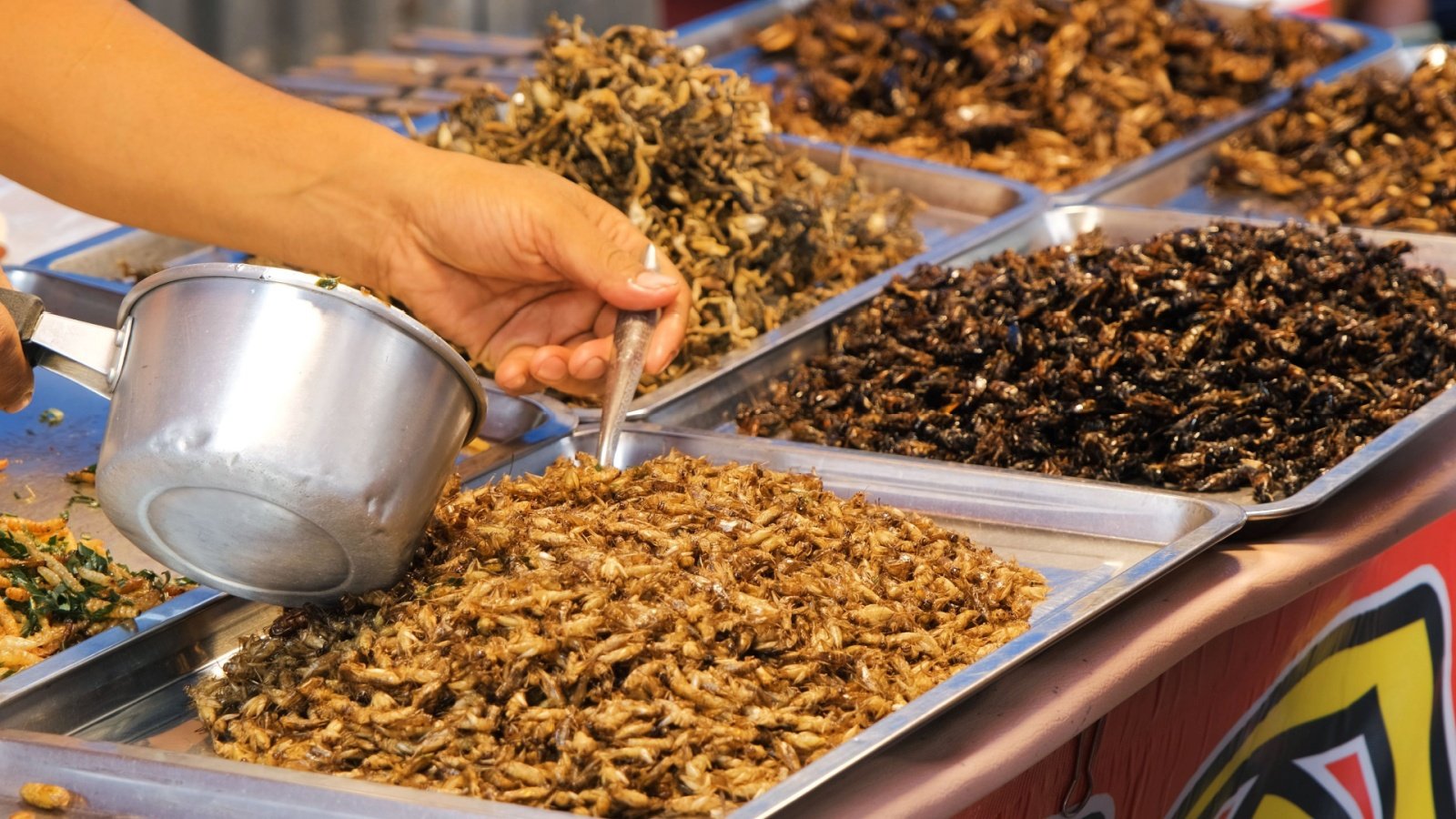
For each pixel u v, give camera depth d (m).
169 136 2.04
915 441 2.28
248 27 4.31
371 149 2.03
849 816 1.38
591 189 2.60
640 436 2.22
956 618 1.68
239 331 1.44
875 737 1.39
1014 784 1.59
